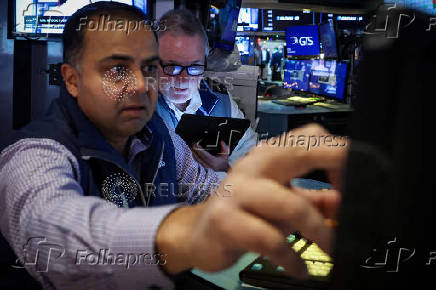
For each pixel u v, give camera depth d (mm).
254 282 833
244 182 283
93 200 598
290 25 4895
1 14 2736
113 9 1033
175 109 2172
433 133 172
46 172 758
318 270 815
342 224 192
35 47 2766
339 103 4254
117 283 471
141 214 476
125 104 1029
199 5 2564
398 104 174
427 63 172
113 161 1028
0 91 2791
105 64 1011
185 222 396
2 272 2201
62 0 2484
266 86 4945
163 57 2080
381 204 181
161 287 435
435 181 174
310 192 339
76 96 1063
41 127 971
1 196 786
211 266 316
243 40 4867
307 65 4504
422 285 176
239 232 280
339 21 5016
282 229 288
